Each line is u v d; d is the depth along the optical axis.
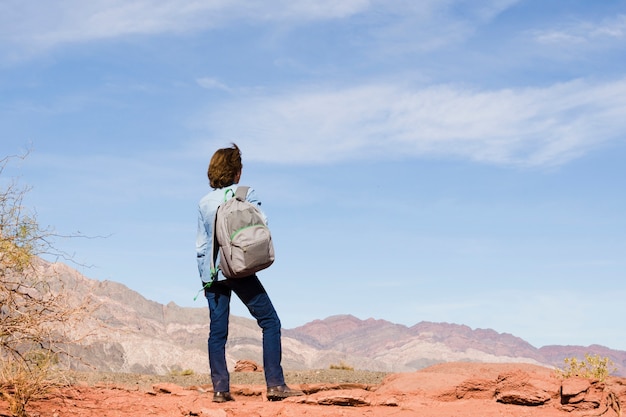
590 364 7.93
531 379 7.16
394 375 8.45
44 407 5.89
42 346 5.89
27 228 6.24
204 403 6.44
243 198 6.50
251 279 6.54
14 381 5.70
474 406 6.70
